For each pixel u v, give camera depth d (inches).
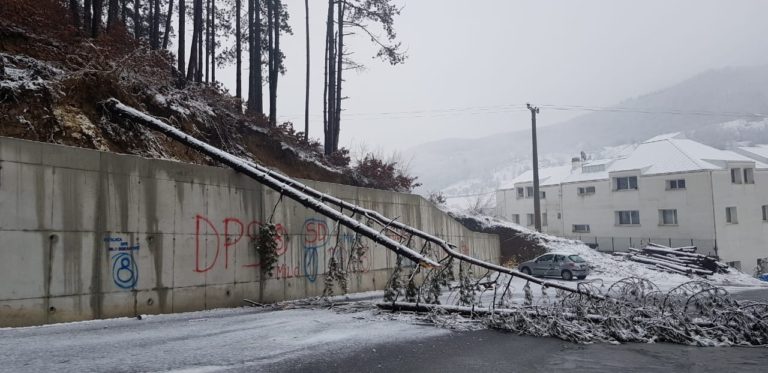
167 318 475.2
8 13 568.1
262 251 606.9
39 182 407.2
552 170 2623.0
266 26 1228.5
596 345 407.8
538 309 470.3
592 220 2148.1
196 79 1079.6
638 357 362.9
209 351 341.4
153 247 489.4
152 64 726.5
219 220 562.3
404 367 319.3
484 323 484.4
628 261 1434.5
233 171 585.9
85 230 435.2
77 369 283.1
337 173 1053.8
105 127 569.6
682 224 1871.3
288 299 649.6
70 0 775.7
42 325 401.4
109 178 457.1
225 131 799.7
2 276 381.4
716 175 1829.5
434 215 1047.6
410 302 549.3
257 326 447.2
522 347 392.5
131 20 1247.5
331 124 1195.3
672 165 1939.0
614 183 2082.9
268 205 630.5
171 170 512.7
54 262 412.5
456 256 553.3
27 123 485.4
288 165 935.0
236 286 576.4
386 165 1219.2
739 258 1824.6
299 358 331.9
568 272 1171.9
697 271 1336.1
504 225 1481.3
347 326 459.5
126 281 463.5
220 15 1264.8
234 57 1280.8
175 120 685.3
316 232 710.5
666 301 490.3
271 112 1107.3
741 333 423.5
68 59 599.8
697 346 408.2
